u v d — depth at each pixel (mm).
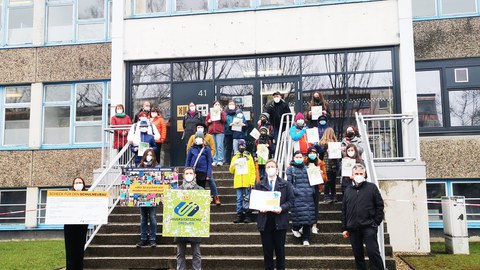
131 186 8992
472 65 14328
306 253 8617
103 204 7734
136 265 8781
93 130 15953
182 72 13727
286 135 11188
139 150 10211
